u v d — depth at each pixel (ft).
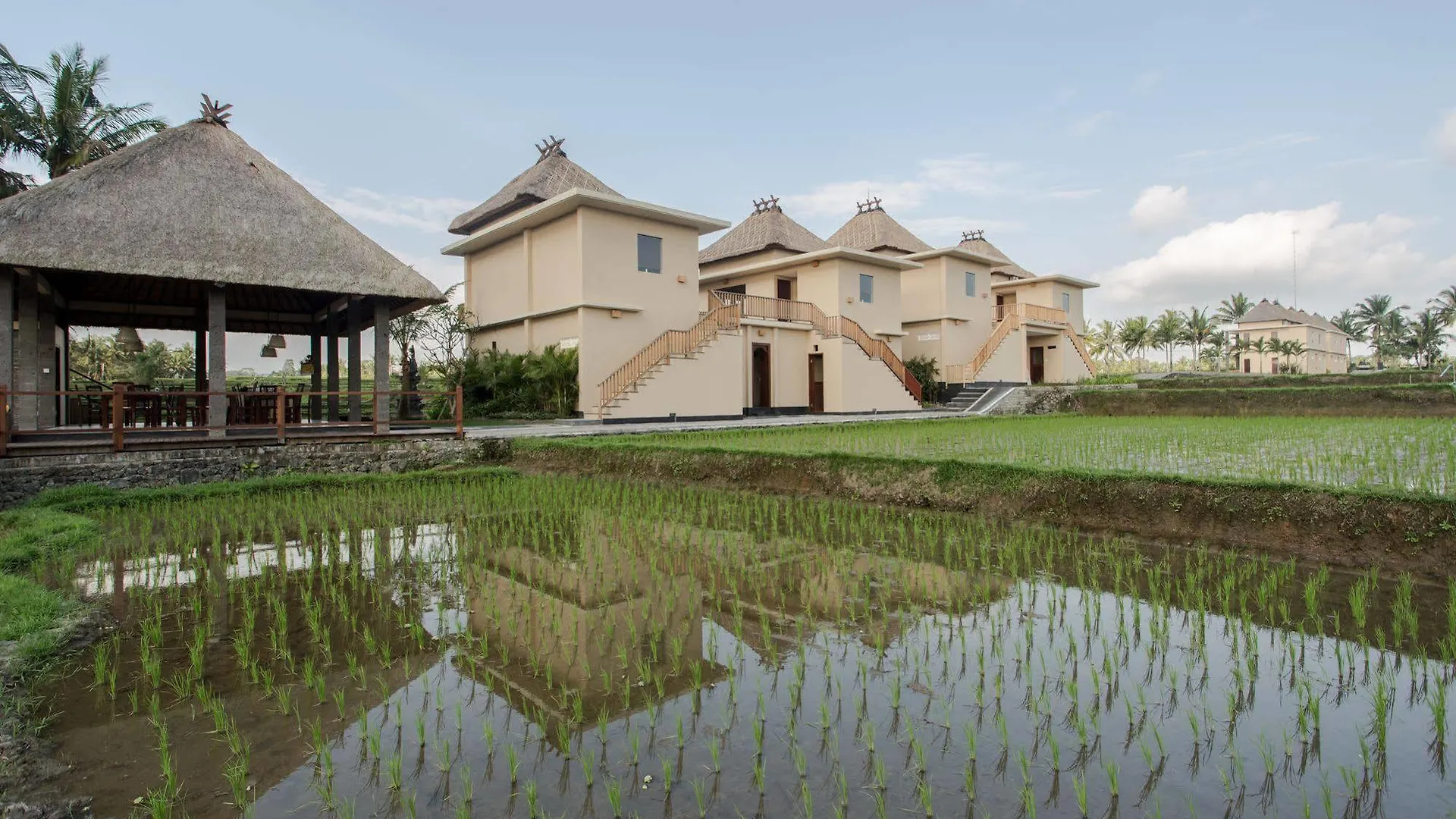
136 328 50.60
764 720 12.23
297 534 26.96
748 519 28.99
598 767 10.80
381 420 44.29
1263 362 225.76
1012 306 125.70
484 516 29.86
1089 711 12.44
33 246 32.30
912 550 23.95
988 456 36.88
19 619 16.12
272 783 10.50
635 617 17.56
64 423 46.75
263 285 38.04
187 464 36.27
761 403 85.97
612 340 70.59
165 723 12.30
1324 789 9.75
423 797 10.07
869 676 13.98
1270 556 21.65
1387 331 239.09
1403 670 13.85
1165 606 17.65
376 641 15.99
